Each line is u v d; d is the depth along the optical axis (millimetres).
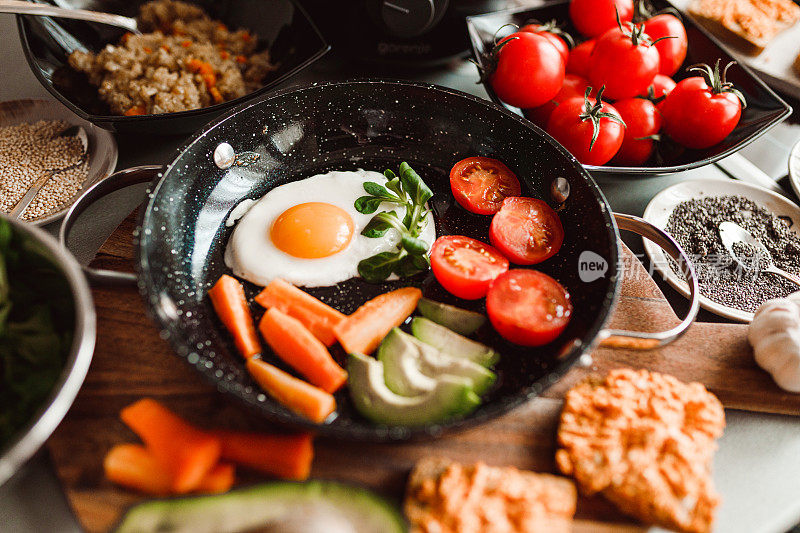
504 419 336
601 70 421
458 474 306
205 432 320
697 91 408
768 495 329
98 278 323
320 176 413
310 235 381
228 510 284
